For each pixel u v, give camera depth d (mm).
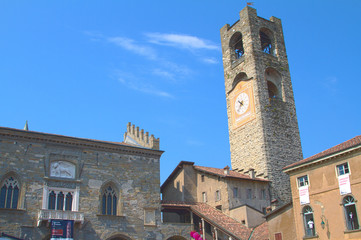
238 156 75312
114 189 53188
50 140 50312
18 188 47156
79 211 49094
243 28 81750
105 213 51531
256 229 54938
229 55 84312
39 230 46281
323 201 42562
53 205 48469
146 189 54969
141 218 53219
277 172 69250
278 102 76062
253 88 75438
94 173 52000
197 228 60312
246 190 64500
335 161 42156
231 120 79562
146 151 56406
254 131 73000
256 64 76812
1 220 44531
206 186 66375
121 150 54906
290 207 46594
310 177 44625
